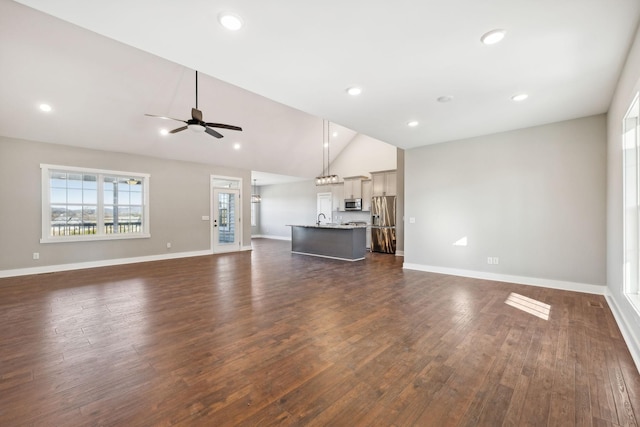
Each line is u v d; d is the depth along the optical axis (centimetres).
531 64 259
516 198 447
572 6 187
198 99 544
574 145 401
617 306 305
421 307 343
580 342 250
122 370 210
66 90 442
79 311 332
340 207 1000
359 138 967
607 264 375
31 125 489
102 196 607
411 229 564
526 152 438
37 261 530
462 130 450
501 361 221
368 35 217
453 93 318
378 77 282
